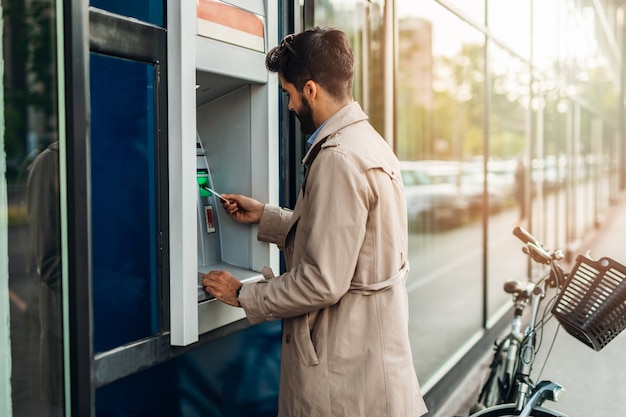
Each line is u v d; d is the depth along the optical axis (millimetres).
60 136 1582
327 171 1803
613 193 19922
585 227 12578
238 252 2379
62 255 1594
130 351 1861
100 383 1774
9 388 1558
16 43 1521
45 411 1607
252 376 2490
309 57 1885
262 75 2277
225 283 1960
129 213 1868
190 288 1983
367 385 1833
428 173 4359
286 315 1852
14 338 1558
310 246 1798
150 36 1887
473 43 5156
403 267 1948
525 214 7082
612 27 18203
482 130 5457
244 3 2197
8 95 1516
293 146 2570
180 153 1943
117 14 1792
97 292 1785
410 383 1895
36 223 1571
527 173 7141
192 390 2172
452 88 4734
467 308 5121
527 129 7098
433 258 4457
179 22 1921
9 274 1541
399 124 3844
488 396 3486
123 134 1840
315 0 2832
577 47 10750
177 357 2107
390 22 3607
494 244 5906
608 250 11320
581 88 11453
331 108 1923
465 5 4926
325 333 1866
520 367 2707
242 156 2350
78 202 1574
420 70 4125
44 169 1575
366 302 1861
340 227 1774
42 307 1591
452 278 4797
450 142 4738
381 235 1861
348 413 1837
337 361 1847
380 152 1902
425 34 4184
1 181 1516
